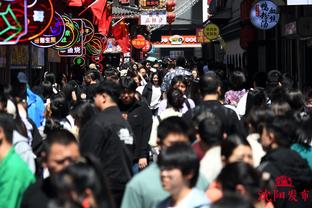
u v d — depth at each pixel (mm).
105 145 17453
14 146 16141
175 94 24594
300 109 22906
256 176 11008
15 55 37469
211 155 15047
